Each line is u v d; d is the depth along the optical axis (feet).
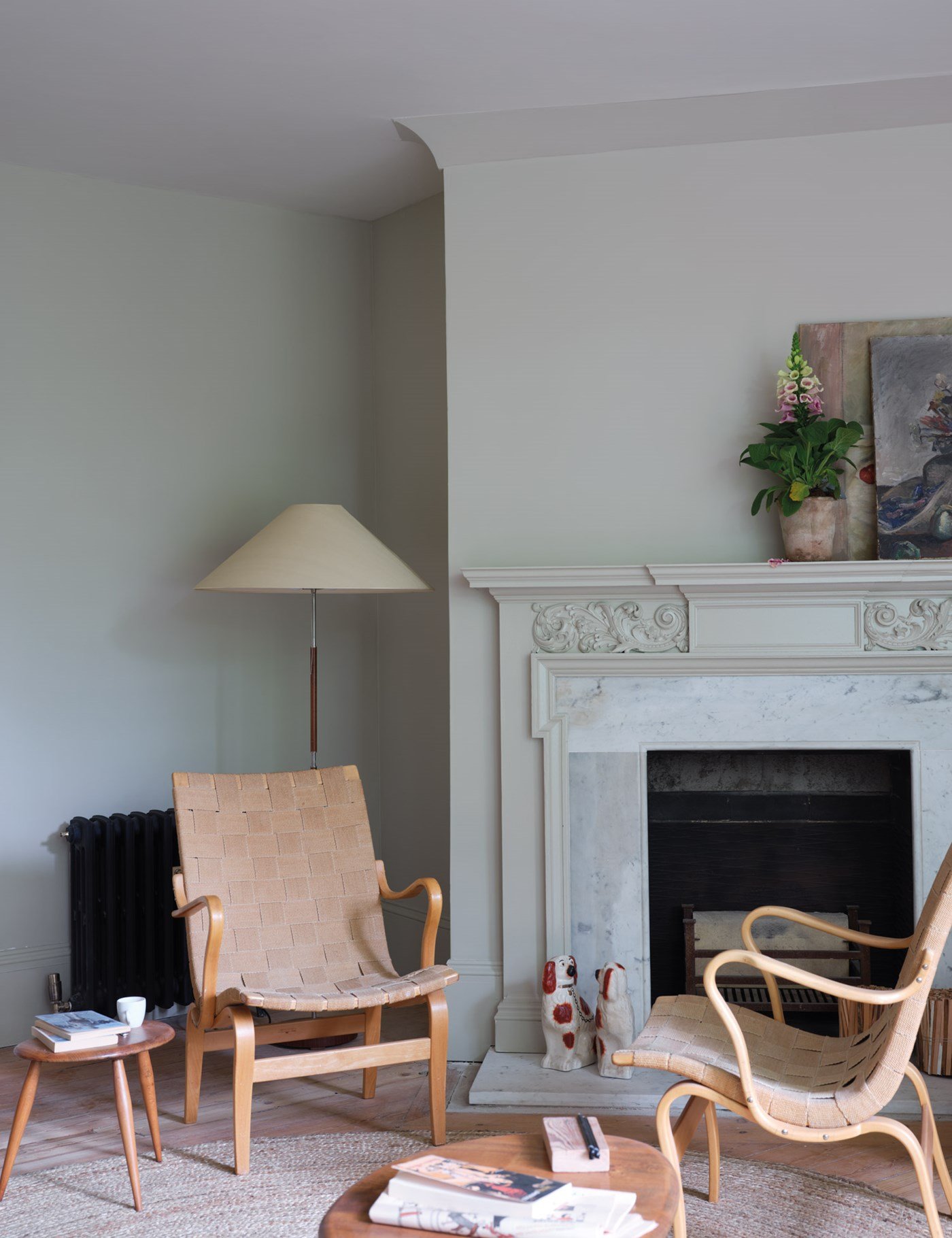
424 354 14.16
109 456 13.23
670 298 11.49
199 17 9.53
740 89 10.67
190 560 13.74
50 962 12.73
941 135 11.11
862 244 11.23
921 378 11.09
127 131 11.99
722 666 11.12
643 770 11.30
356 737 14.76
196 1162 9.10
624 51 10.00
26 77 10.72
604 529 11.56
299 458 14.47
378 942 10.61
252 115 11.59
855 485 11.23
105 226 13.26
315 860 10.71
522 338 11.69
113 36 9.89
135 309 13.44
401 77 10.61
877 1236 7.81
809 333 11.25
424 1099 10.50
